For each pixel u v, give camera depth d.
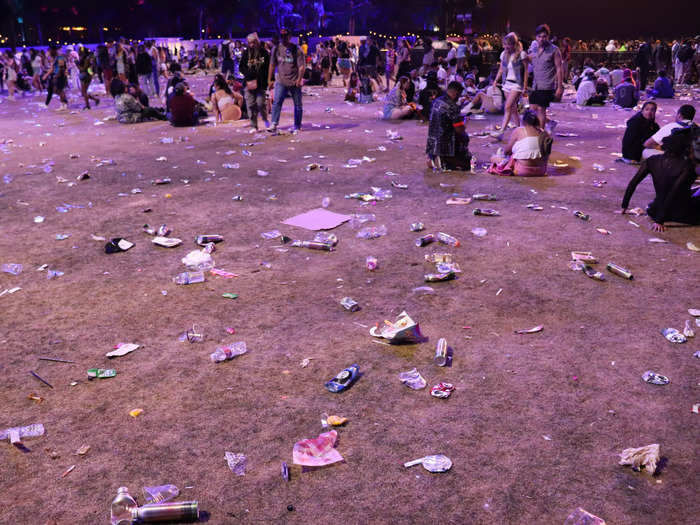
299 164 10.27
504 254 6.02
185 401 3.71
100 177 9.58
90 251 6.29
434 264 5.79
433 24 73.19
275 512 2.83
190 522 2.77
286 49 13.05
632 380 3.87
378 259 5.93
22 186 9.07
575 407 3.60
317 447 3.21
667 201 6.64
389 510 2.84
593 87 18.58
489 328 4.57
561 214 7.27
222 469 3.12
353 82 20.73
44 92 26.42
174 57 45.31
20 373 4.04
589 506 2.85
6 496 2.95
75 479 3.06
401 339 4.37
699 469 3.08
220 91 15.47
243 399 3.72
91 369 4.03
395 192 8.37
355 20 75.69
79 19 71.25
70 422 3.52
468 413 3.56
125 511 2.76
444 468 3.08
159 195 8.40
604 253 6.03
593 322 4.64
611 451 3.22
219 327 4.64
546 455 3.19
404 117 15.67
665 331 4.41
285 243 6.40
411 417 3.53
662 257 5.93
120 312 4.90
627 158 10.20
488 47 36.19
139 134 13.95
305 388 3.83
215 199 8.13
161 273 5.70
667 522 2.75
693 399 3.67
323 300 5.07
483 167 9.87
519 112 15.54
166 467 3.14
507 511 2.82
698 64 27.19
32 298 5.18
